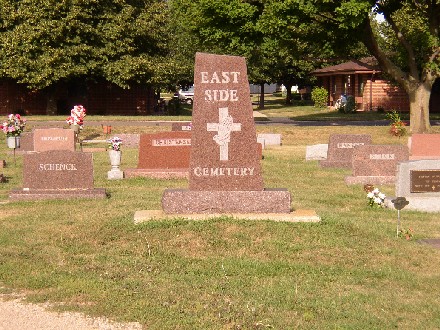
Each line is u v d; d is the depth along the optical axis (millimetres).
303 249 11000
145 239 11312
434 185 15633
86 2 48000
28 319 8133
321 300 8812
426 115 36188
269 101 83188
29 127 38969
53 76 47812
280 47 36125
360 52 58875
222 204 12422
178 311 8281
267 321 7965
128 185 19047
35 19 47125
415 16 47938
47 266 10164
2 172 22156
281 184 19484
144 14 51562
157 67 50844
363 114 53125
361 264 10500
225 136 12523
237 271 9961
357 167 19766
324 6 31891
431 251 11336
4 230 12383
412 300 9016
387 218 14445
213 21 35531
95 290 9055
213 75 12516
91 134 36656
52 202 15461
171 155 21031
